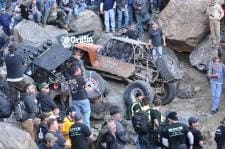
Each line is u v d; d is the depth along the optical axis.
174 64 24.48
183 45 27.36
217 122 23.38
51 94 22.47
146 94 22.88
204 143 22.33
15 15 29.27
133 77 24.47
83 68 23.22
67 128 18.25
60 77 22.77
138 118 18.52
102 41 28.31
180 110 24.20
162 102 24.23
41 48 23.92
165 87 24.16
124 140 17.70
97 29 29.09
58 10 28.28
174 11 27.64
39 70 22.75
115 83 25.44
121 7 28.62
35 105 19.03
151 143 18.52
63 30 28.39
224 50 26.30
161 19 27.84
